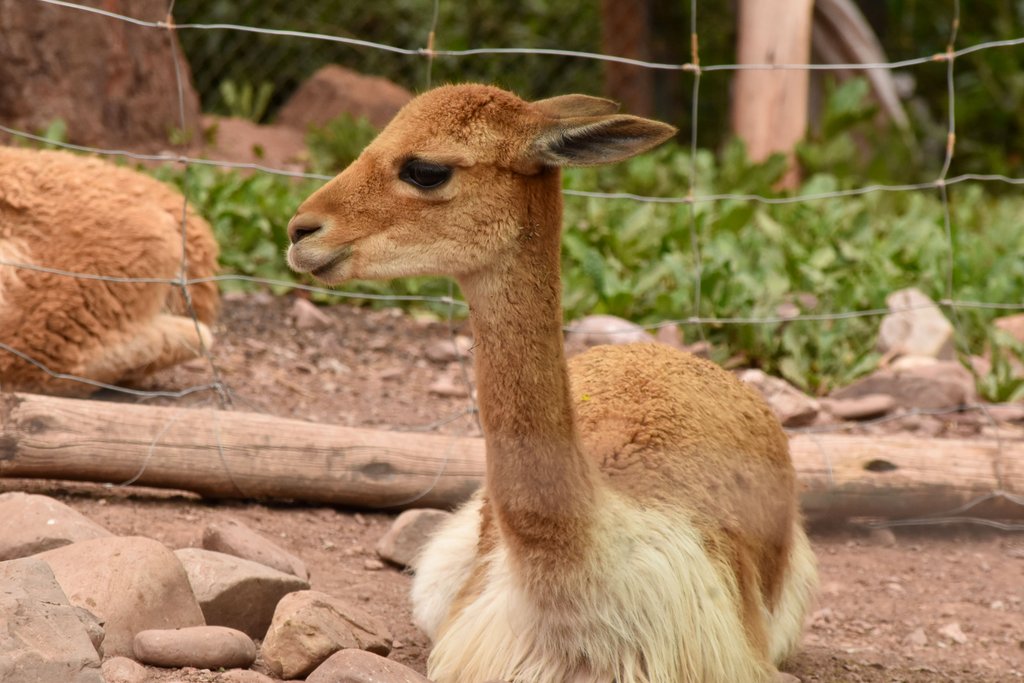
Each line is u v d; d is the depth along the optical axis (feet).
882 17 115.85
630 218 58.34
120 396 40.42
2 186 37.99
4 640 19.90
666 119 114.62
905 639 30.86
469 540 27.35
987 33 119.96
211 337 41.75
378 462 34.86
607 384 27.20
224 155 76.38
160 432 33.37
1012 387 46.42
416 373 48.70
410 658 27.12
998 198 99.81
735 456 26.40
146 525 32.12
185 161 35.32
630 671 22.66
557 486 22.43
